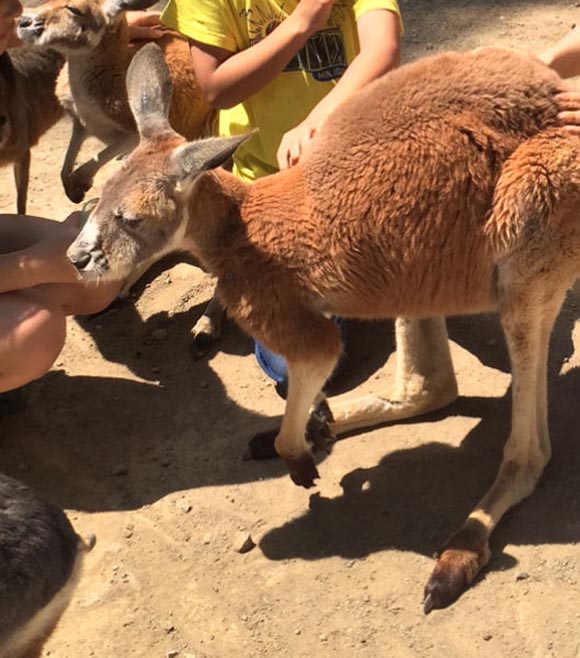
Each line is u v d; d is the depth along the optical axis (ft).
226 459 6.23
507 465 5.59
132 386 6.85
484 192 5.11
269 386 6.75
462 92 5.12
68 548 4.17
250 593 5.39
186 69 7.87
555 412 6.20
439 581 5.20
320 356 5.40
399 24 6.54
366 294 5.44
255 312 5.41
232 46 6.63
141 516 5.90
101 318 7.43
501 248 5.18
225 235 5.36
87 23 7.88
